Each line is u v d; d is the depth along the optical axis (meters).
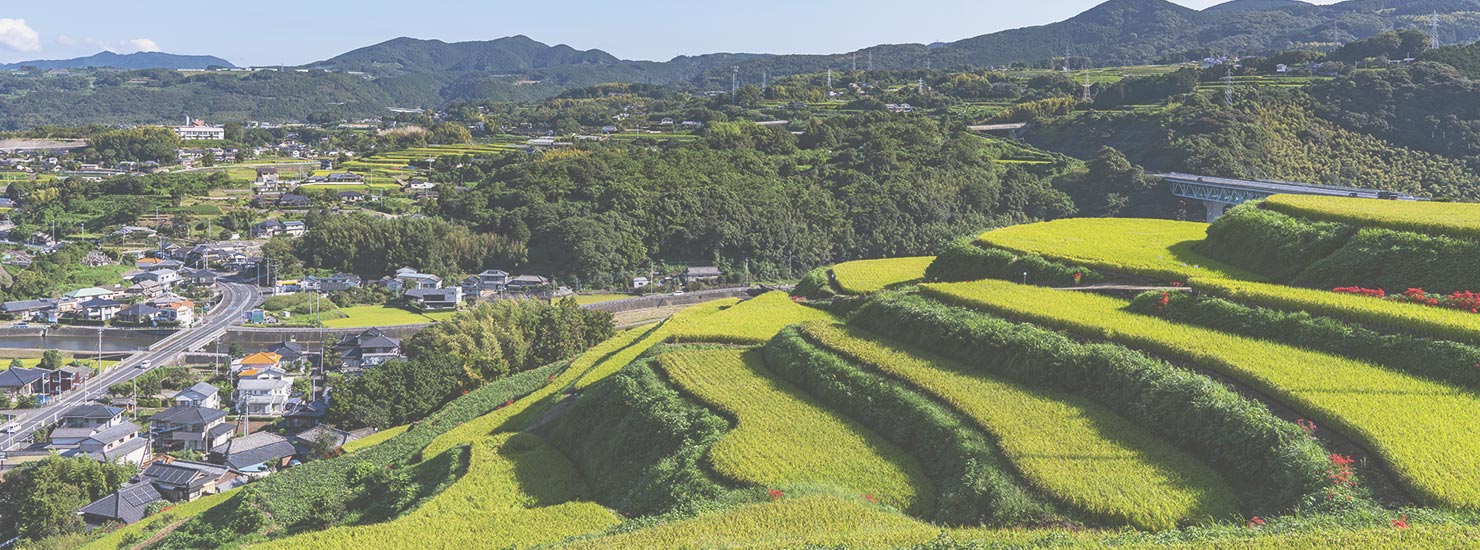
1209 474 31.62
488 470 47.22
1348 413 31.56
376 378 89.81
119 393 104.94
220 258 180.62
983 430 36.19
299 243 178.38
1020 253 62.12
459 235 170.00
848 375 45.03
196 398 99.31
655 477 40.09
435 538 36.72
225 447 85.81
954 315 48.34
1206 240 61.91
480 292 156.75
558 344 99.50
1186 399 34.66
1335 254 50.28
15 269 168.00
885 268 80.75
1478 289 43.66
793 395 46.25
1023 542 26.25
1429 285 45.28
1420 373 35.66
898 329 50.50
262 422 97.88
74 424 91.31
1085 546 25.12
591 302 149.00
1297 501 28.22
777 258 171.62
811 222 178.00
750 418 42.88
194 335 133.62
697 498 36.09
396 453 61.00
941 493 34.16
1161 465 32.38
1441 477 27.03
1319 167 178.62
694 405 46.06
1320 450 29.61
